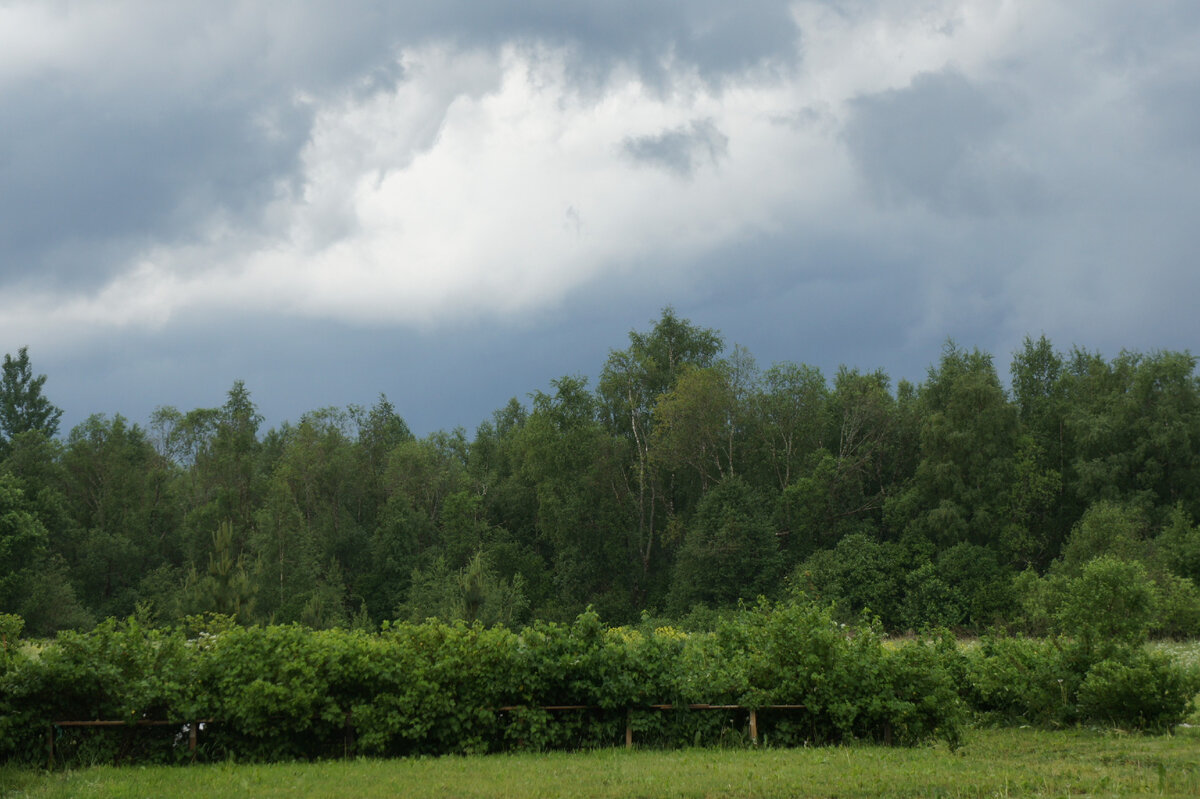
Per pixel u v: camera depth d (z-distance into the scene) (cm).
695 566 5603
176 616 4400
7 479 6041
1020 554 5381
